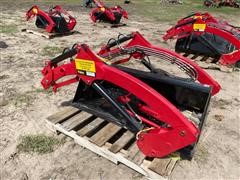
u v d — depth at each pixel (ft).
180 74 21.16
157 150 10.03
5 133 12.83
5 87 17.38
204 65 22.62
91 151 11.82
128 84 10.19
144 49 14.93
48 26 29.73
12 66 20.94
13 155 11.44
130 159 10.54
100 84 11.68
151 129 10.27
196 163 11.48
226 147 12.65
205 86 12.25
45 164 11.03
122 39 15.17
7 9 47.62
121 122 12.32
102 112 13.02
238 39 21.08
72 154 11.62
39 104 15.58
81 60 11.25
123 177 10.50
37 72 20.01
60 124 12.56
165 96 13.16
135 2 70.79
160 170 10.02
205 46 24.20
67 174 10.59
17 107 15.15
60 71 12.34
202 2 79.61
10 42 27.14
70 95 16.79
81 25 37.50
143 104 12.05
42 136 12.65
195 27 22.43
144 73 12.94
